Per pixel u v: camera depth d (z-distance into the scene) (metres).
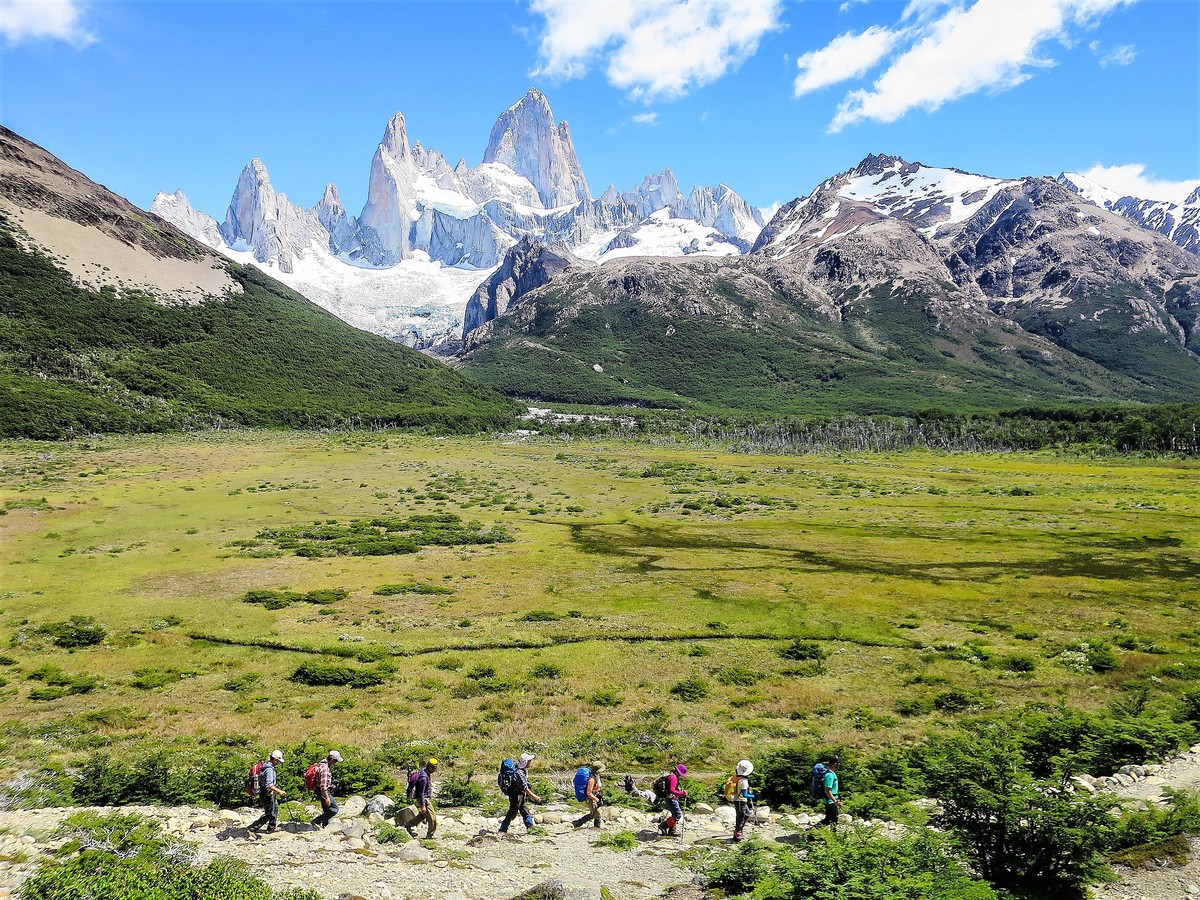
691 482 161.50
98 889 17.70
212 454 179.88
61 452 167.75
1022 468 179.75
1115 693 43.78
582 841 24.80
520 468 182.62
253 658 52.69
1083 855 18.12
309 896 18.12
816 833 20.50
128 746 37.09
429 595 71.12
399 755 36.06
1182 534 96.56
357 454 195.50
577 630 59.44
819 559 87.69
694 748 37.31
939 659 51.75
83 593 68.75
